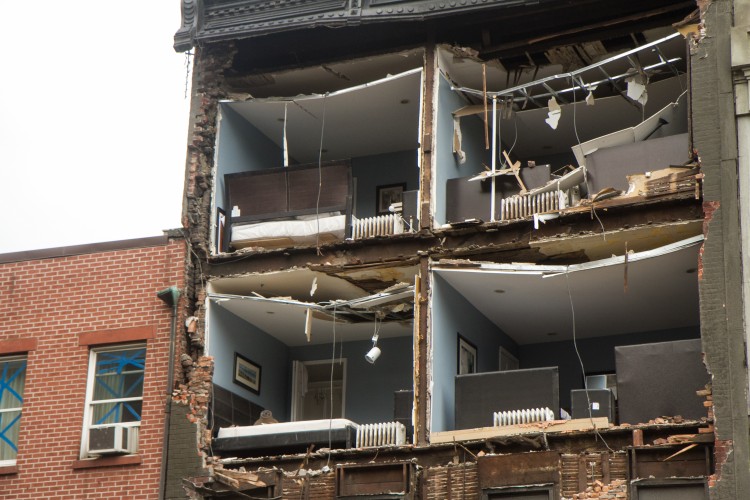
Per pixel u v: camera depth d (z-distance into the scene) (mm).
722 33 29125
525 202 31703
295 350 36812
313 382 36750
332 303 32438
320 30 34969
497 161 36812
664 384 28484
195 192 33875
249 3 34656
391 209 34000
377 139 37750
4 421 33469
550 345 36250
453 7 32562
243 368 34219
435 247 31547
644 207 29781
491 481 28250
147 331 32688
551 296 32719
